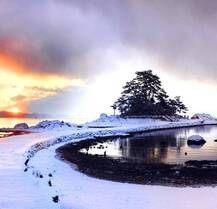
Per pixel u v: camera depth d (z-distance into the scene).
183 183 26.50
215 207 19.06
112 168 33.53
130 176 29.31
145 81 127.44
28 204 14.49
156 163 37.38
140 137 71.94
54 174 27.23
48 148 45.00
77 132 67.25
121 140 65.31
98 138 65.38
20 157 29.20
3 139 49.06
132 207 18.47
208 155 44.62
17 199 15.21
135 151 48.69
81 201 18.72
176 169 33.41
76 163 35.72
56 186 21.78
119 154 45.09
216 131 92.31
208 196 21.73
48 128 79.56
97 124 100.81
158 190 23.44
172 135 77.69
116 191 22.53
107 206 18.33
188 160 39.88
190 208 18.78
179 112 145.12
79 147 51.44
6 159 27.58
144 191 22.94
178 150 50.38
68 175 28.03
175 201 20.25
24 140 47.41
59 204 15.07
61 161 35.75
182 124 111.94
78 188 22.39
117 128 84.06
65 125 85.38
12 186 17.66
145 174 30.45
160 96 129.50
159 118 120.62
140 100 123.94
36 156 36.41
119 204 18.95
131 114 122.38
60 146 48.78
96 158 40.66
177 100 145.75
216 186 25.41
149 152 47.62
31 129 77.56
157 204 19.41
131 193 22.08
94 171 31.31
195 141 59.44
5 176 20.25
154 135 77.38
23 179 19.45
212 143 61.19
